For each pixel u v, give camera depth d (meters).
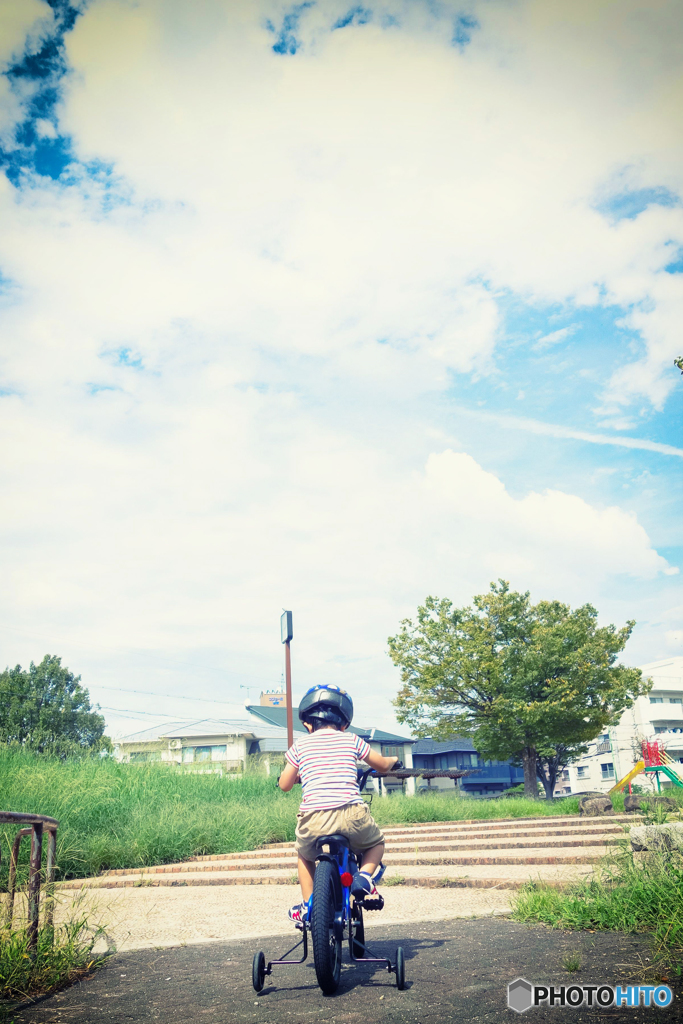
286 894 8.23
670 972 3.77
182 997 4.02
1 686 46.78
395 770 4.57
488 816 17.70
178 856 11.63
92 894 8.66
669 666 57.75
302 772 4.39
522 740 29.84
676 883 5.13
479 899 6.85
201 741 47.41
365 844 4.31
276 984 4.25
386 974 4.29
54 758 15.23
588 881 6.36
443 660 30.55
